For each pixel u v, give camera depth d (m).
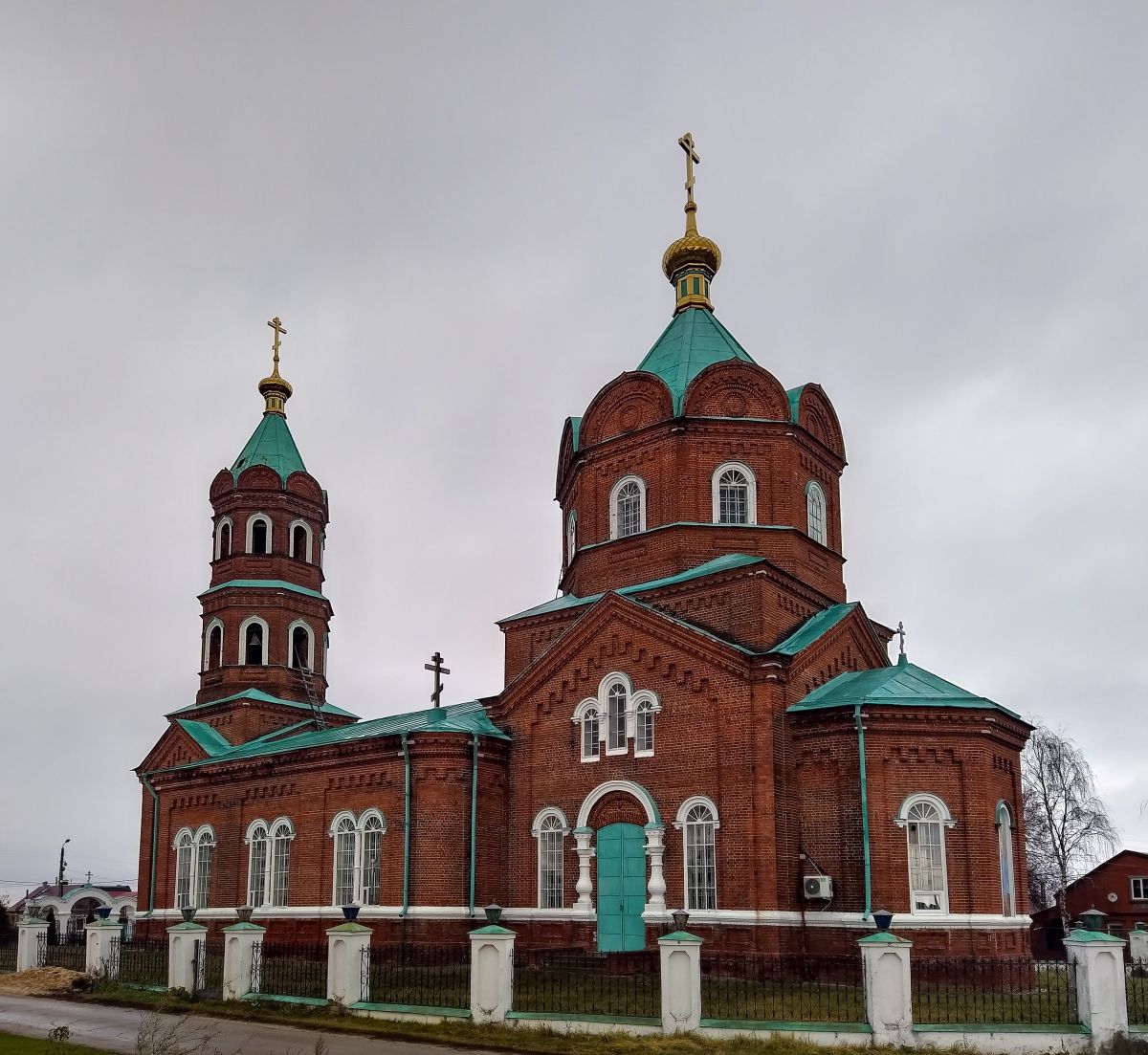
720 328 42.72
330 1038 22.59
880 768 31.02
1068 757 61.78
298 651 52.84
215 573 53.09
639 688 35.03
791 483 38.97
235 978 27.81
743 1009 24.16
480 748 37.25
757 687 32.34
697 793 32.94
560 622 39.81
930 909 30.25
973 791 30.97
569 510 43.62
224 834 44.16
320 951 38.47
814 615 37.41
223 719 50.28
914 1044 20.78
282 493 53.22
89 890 102.81
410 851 36.34
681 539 37.91
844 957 27.73
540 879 36.09
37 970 34.31
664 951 22.05
